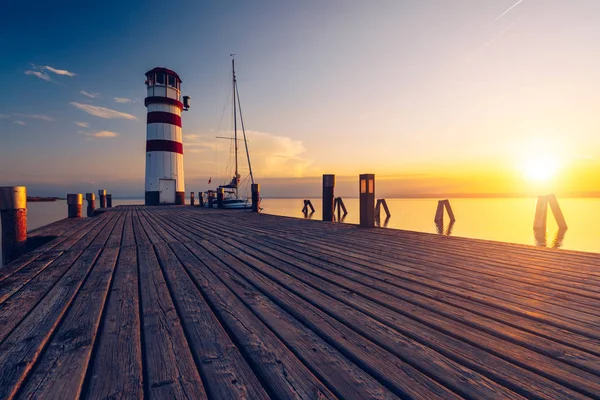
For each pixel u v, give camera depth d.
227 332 1.84
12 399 1.21
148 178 24.30
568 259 3.71
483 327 1.86
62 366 1.46
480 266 3.40
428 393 1.26
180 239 5.61
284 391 1.28
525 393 1.25
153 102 23.89
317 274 3.12
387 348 1.62
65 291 2.64
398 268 3.33
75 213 12.20
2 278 3.07
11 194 5.73
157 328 1.88
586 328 1.83
